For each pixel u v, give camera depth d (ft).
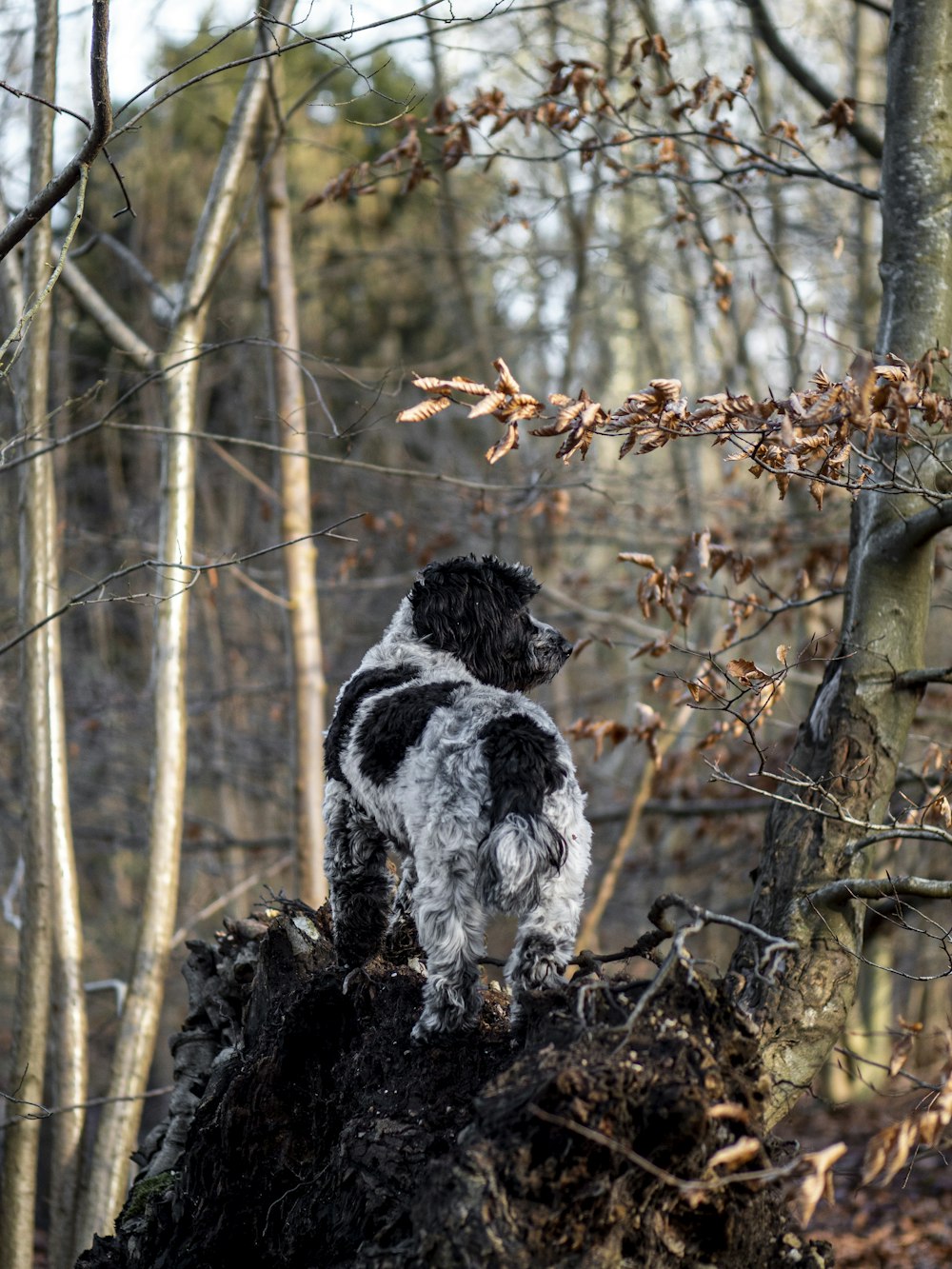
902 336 16.19
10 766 40.45
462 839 11.28
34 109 21.13
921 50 16.85
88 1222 21.68
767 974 13.14
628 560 18.13
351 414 53.01
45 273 21.71
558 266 49.16
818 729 15.52
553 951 11.16
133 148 48.39
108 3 11.41
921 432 14.24
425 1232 9.68
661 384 11.93
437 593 13.44
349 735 12.59
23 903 22.26
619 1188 9.89
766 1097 11.27
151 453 52.90
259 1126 13.35
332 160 62.69
